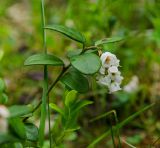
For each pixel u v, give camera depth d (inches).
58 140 11.5
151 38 20.0
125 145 15.1
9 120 8.9
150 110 17.1
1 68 20.4
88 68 9.5
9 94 18.9
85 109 17.0
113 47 15.5
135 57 19.6
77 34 10.3
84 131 16.2
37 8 25.9
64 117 11.3
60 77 10.4
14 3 31.0
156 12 21.5
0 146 9.8
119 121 16.7
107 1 20.2
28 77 20.1
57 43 22.5
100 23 19.5
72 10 23.1
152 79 19.3
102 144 15.5
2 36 23.7
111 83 10.5
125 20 23.4
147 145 15.2
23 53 23.4
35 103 16.7
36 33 24.6
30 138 10.2
